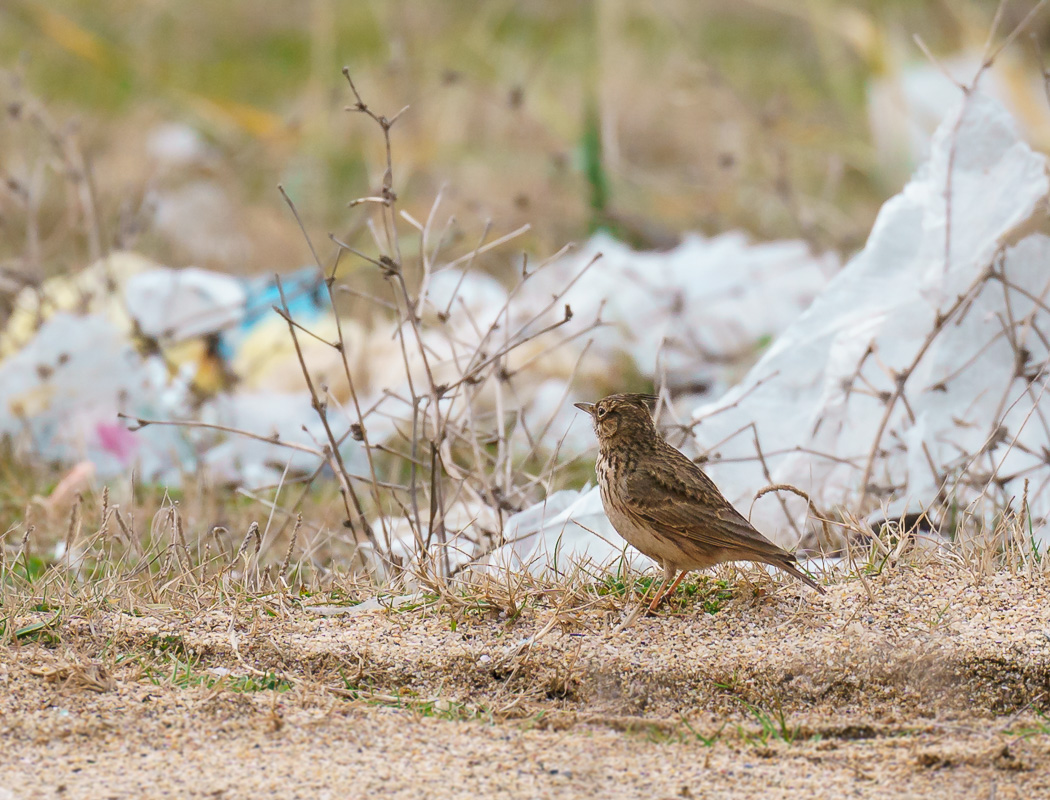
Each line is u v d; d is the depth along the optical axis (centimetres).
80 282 1597
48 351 1323
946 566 849
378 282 1828
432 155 2369
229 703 699
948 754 657
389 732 680
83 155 1720
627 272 1558
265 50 2873
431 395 974
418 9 2767
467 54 2653
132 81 2678
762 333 1563
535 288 1661
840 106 2506
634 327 1546
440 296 1625
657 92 2580
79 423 1323
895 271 1122
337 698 726
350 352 1520
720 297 1572
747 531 789
